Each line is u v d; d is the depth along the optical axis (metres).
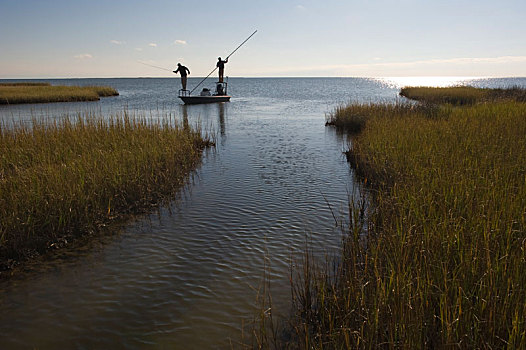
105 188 8.45
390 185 8.60
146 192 9.30
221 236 7.02
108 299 5.10
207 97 39.38
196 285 5.38
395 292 3.99
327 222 7.57
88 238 7.10
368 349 3.55
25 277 5.75
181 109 33.59
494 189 6.02
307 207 8.48
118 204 8.44
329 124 22.77
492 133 10.80
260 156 14.11
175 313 4.74
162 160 11.34
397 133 12.30
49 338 4.33
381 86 122.81
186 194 9.63
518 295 3.61
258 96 62.88
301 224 7.49
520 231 4.72
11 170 9.20
